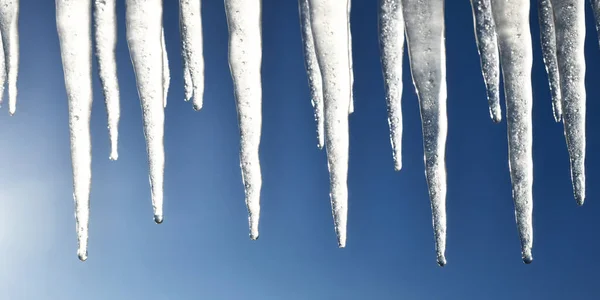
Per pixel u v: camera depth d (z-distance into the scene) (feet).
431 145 5.76
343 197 5.84
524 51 5.65
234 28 5.98
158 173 6.04
